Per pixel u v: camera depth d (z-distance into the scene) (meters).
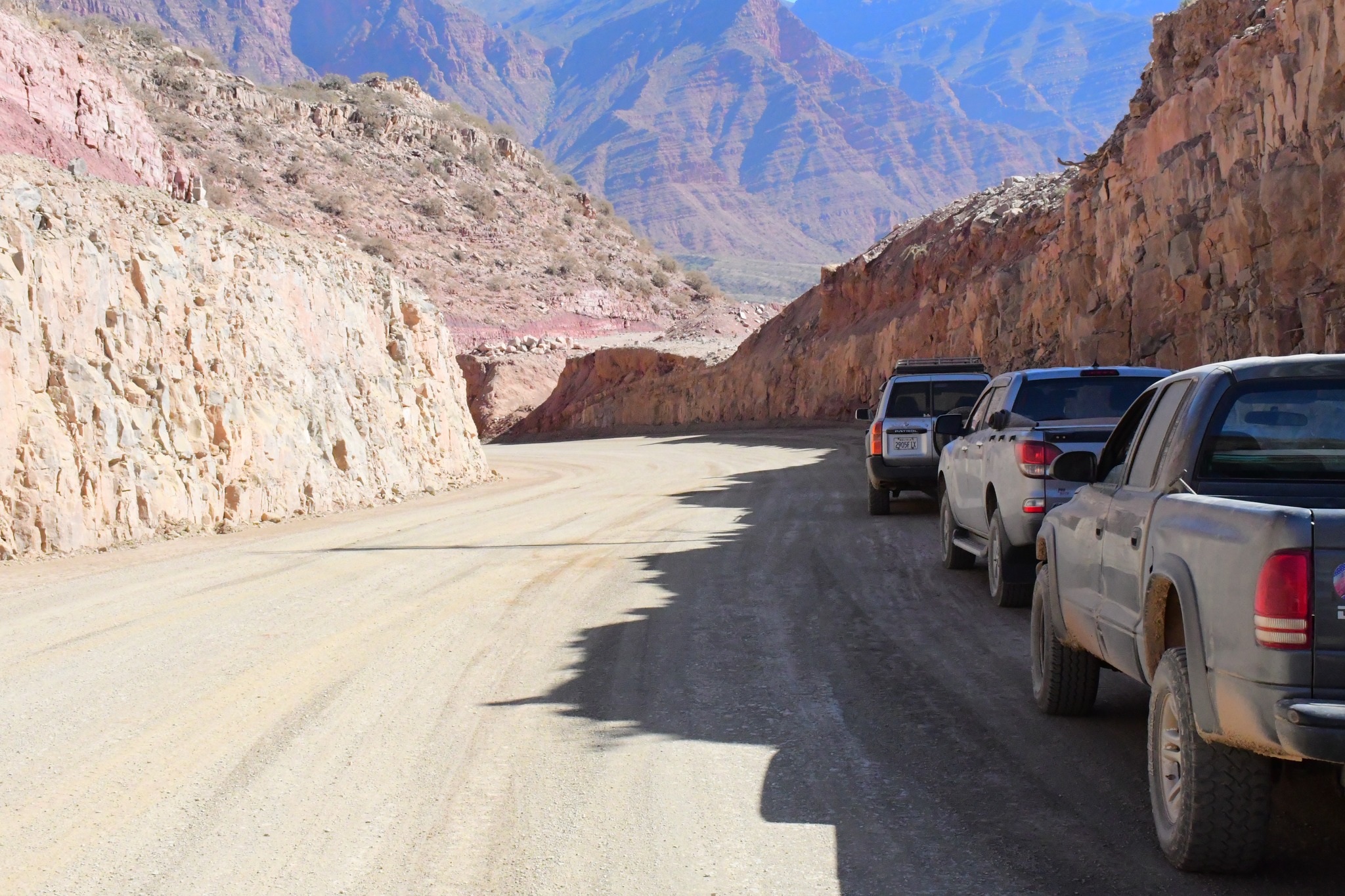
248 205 97.50
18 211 15.62
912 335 46.78
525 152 140.62
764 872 4.58
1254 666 4.02
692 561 12.91
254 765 6.01
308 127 119.25
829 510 17.92
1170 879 4.42
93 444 15.48
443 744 6.32
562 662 8.20
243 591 11.37
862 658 8.12
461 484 28.31
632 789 5.56
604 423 74.00
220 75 117.75
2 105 22.84
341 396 23.05
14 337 14.70
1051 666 6.54
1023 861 4.62
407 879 4.58
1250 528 4.12
